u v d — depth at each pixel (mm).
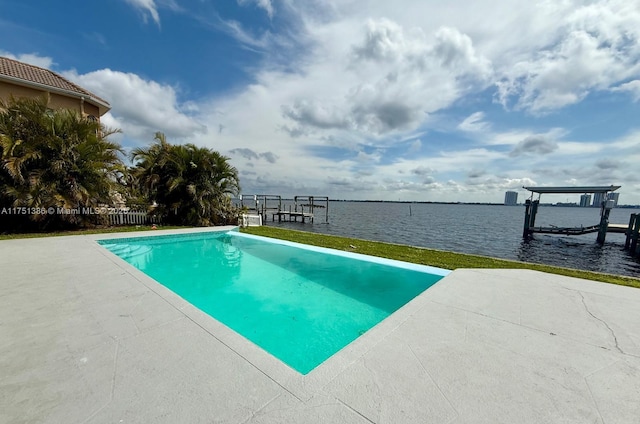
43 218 8703
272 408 1559
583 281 4270
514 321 2822
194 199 12039
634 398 1714
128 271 4383
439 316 2932
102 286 3672
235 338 2359
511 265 5895
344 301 4582
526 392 1751
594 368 2031
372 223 29953
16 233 8625
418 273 5547
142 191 12430
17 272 4309
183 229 10633
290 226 25719
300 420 1472
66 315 2783
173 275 5883
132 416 1479
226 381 1792
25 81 12469
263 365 1980
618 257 14648
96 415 1483
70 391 1675
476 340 2422
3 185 8055
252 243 8844
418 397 1678
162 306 3025
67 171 8906
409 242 17297
